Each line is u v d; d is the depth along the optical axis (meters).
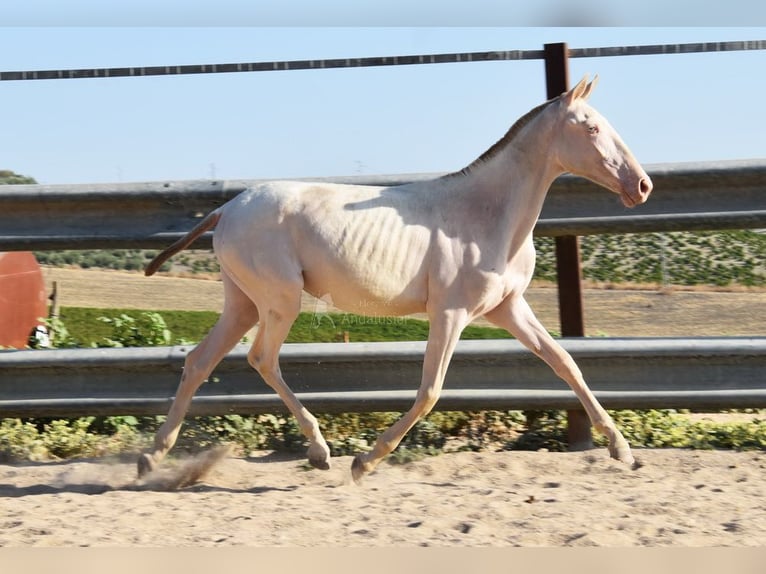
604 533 4.82
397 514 5.29
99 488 6.29
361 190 6.33
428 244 6.17
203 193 7.21
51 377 7.30
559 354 6.57
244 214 6.25
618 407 7.14
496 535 4.86
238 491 6.14
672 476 6.39
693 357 7.07
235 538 4.80
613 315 20.61
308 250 6.16
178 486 6.32
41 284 12.71
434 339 6.16
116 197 7.20
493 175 6.28
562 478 6.37
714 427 7.66
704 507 5.39
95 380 7.30
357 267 6.10
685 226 7.08
